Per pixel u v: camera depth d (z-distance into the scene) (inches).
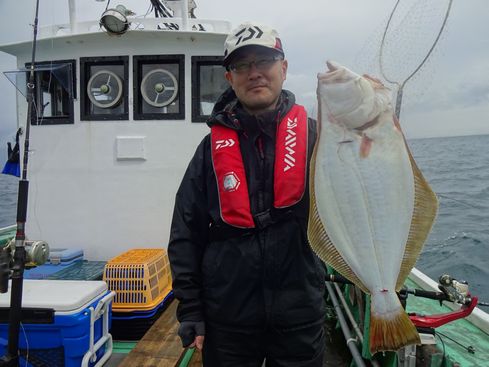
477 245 354.0
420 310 134.6
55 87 169.5
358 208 69.3
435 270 309.7
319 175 69.2
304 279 68.9
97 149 162.7
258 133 72.3
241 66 70.3
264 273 67.9
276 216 68.2
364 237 68.8
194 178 75.5
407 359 84.8
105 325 106.4
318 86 70.9
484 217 450.9
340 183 69.7
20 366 95.0
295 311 68.1
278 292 68.4
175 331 115.9
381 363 101.5
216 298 70.1
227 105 77.5
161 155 160.9
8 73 165.5
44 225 166.9
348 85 68.7
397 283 67.4
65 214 165.8
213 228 71.9
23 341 94.7
